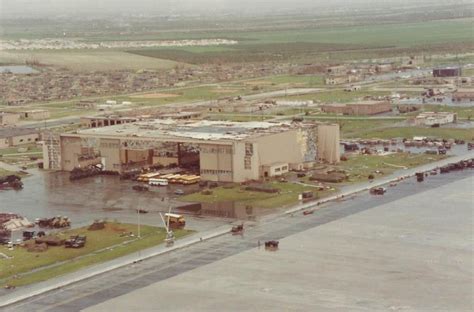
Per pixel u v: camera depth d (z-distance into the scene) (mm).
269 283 121438
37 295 119000
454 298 114438
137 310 112438
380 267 127375
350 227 149500
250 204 169625
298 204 168375
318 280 122250
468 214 156125
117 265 131500
